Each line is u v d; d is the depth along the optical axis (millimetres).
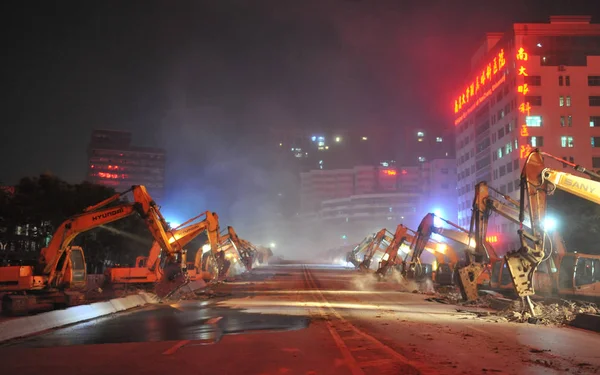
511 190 90000
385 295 36125
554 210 50625
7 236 51844
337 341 14383
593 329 17250
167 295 28719
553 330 17406
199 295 34688
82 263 29078
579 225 49719
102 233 60125
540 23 89188
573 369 10680
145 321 19578
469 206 116438
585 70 87438
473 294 28344
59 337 15516
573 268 28438
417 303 29562
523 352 12789
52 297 26547
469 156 116562
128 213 28031
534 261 20406
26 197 49062
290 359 11648
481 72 107562
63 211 50281
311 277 64625
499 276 35125
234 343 14031
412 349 13102
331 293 37688
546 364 11172
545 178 20000
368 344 13875
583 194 19453
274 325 18234
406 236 54906
